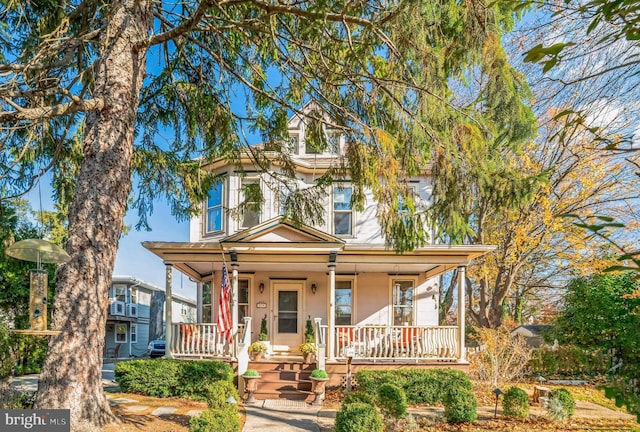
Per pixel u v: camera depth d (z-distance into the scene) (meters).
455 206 6.47
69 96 6.31
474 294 24.91
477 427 9.18
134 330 33.09
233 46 8.31
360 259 13.16
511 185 6.21
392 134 7.18
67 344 6.33
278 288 15.47
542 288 23.34
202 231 15.53
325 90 7.83
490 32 5.37
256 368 12.70
